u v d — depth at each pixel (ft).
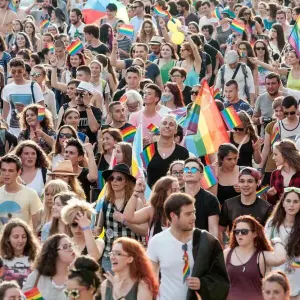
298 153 129.80
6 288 94.02
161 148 135.23
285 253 109.40
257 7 280.31
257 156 147.43
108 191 119.14
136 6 241.35
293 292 113.70
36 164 135.44
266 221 118.62
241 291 106.83
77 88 159.74
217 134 141.79
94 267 95.50
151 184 135.13
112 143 141.38
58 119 165.89
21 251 109.29
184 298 100.48
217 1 264.52
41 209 125.08
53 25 231.50
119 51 220.23
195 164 117.91
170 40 213.66
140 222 112.88
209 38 232.32
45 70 179.93
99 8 241.35
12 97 169.89
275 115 151.02
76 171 137.49
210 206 118.01
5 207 124.47
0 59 200.75
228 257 107.65
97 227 118.83
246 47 196.54
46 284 102.01
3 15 231.09
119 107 152.66
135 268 97.96
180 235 100.89
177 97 166.40
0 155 152.15
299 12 251.19
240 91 187.73
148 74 191.11
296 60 180.96
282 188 130.00
